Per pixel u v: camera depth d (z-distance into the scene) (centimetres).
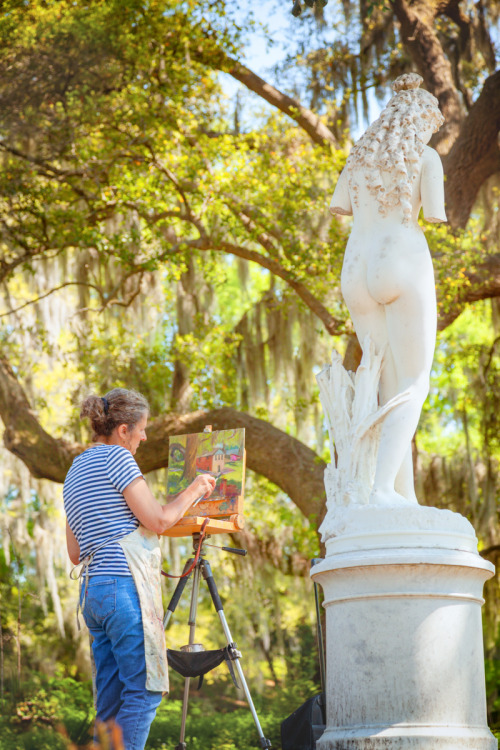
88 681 1338
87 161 1035
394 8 1187
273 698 1252
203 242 1072
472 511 1120
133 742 274
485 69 1281
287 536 1265
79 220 1008
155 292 1244
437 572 325
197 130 1091
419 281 363
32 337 1216
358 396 372
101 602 285
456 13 1238
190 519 376
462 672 323
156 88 1053
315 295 1016
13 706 934
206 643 1531
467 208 1125
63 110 1025
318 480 967
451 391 1198
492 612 1121
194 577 395
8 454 1315
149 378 1177
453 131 1184
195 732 1054
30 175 1031
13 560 1241
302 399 1121
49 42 993
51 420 1411
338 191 398
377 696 318
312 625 1302
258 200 1020
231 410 1027
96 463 302
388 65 1236
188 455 412
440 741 308
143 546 295
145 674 282
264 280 1886
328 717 340
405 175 367
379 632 323
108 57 1016
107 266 1153
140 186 1004
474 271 1029
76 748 196
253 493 1210
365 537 336
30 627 1415
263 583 1215
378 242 369
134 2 1009
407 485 370
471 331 1736
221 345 1143
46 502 1319
